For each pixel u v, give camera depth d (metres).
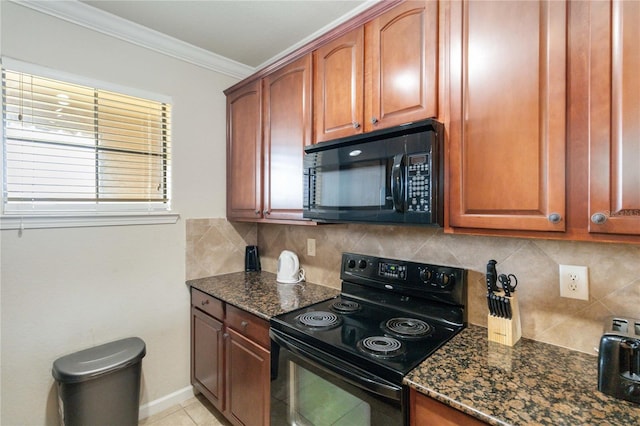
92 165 1.88
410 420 1.00
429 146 1.15
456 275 1.42
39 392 1.69
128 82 1.97
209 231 2.36
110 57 1.90
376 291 1.72
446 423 0.92
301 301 1.78
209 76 2.35
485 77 1.09
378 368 1.07
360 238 1.89
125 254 1.98
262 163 2.08
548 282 1.23
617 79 0.84
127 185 2.01
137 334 2.04
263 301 1.78
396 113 1.35
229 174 2.41
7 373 1.61
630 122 0.83
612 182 0.86
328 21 1.87
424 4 1.26
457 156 1.15
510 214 1.04
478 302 1.42
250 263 2.55
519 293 1.30
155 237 2.10
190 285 2.21
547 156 0.96
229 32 2.00
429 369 1.04
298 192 1.81
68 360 1.68
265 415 1.59
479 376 1.00
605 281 1.11
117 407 1.70
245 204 2.24
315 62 1.72
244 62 2.42
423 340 1.26
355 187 1.40
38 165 1.70
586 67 0.90
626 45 0.83
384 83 1.39
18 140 1.63
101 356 1.74
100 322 1.89
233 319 1.82
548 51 0.96
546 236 0.99
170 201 2.18
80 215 1.80
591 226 0.89
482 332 1.35
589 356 1.13
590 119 0.89
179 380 2.23
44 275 1.70
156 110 2.13
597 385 0.93
